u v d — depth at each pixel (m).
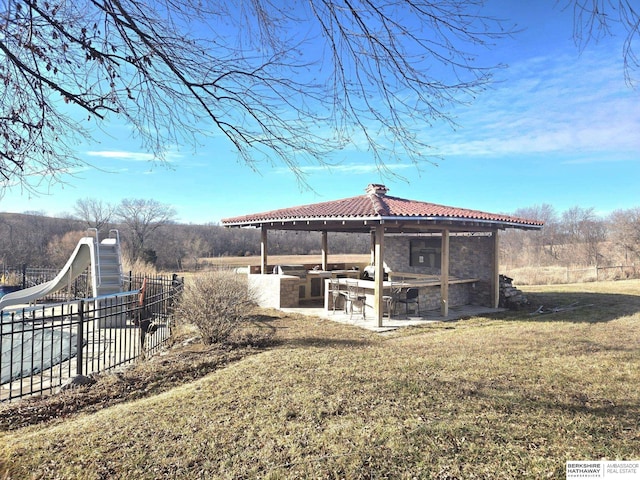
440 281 11.39
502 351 7.03
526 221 12.15
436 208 11.48
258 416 4.30
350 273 14.98
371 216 9.17
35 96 3.16
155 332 8.72
